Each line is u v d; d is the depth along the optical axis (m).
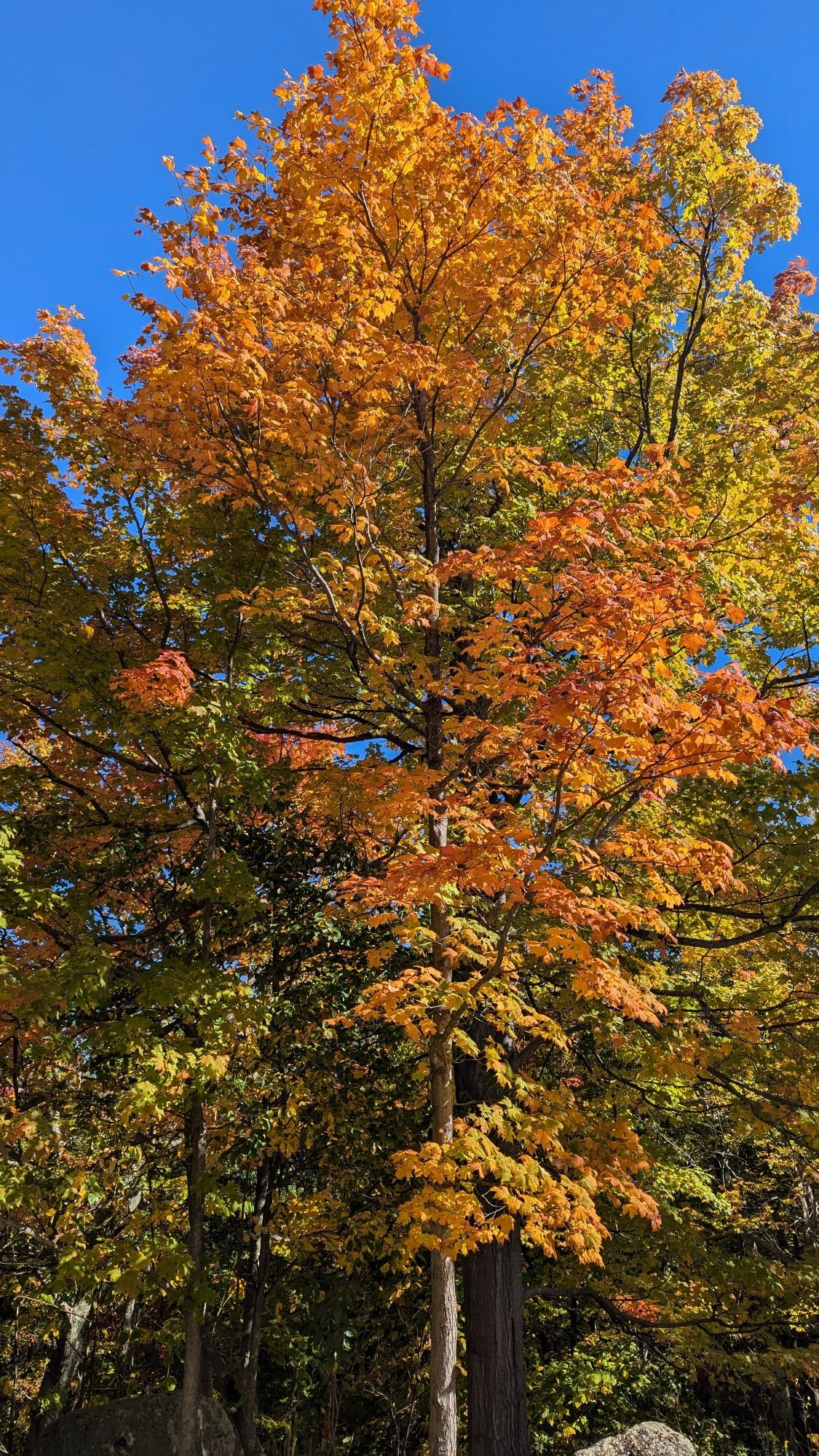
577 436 10.83
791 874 8.68
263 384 6.43
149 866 9.50
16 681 8.26
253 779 8.22
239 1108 9.56
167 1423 9.27
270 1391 12.88
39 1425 12.33
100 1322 14.18
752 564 9.80
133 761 8.75
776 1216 15.32
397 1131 9.41
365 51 6.84
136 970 8.17
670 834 8.30
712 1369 10.79
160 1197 10.04
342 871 9.96
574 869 5.84
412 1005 5.37
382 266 7.57
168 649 8.94
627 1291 10.18
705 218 11.51
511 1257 8.26
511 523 8.77
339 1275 11.72
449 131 7.11
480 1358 7.85
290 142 7.28
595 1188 5.47
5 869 7.32
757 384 11.41
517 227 7.45
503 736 6.32
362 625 7.96
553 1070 10.23
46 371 8.91
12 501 8.38
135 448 7.78
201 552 9.26
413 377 6.95
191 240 6.86
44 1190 8.08
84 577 8.93
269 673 9.01
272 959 9.93
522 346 7.81
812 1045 8.67
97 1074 9.03
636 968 8.55
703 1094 11.26
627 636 5.00
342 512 6.91
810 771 8.55
